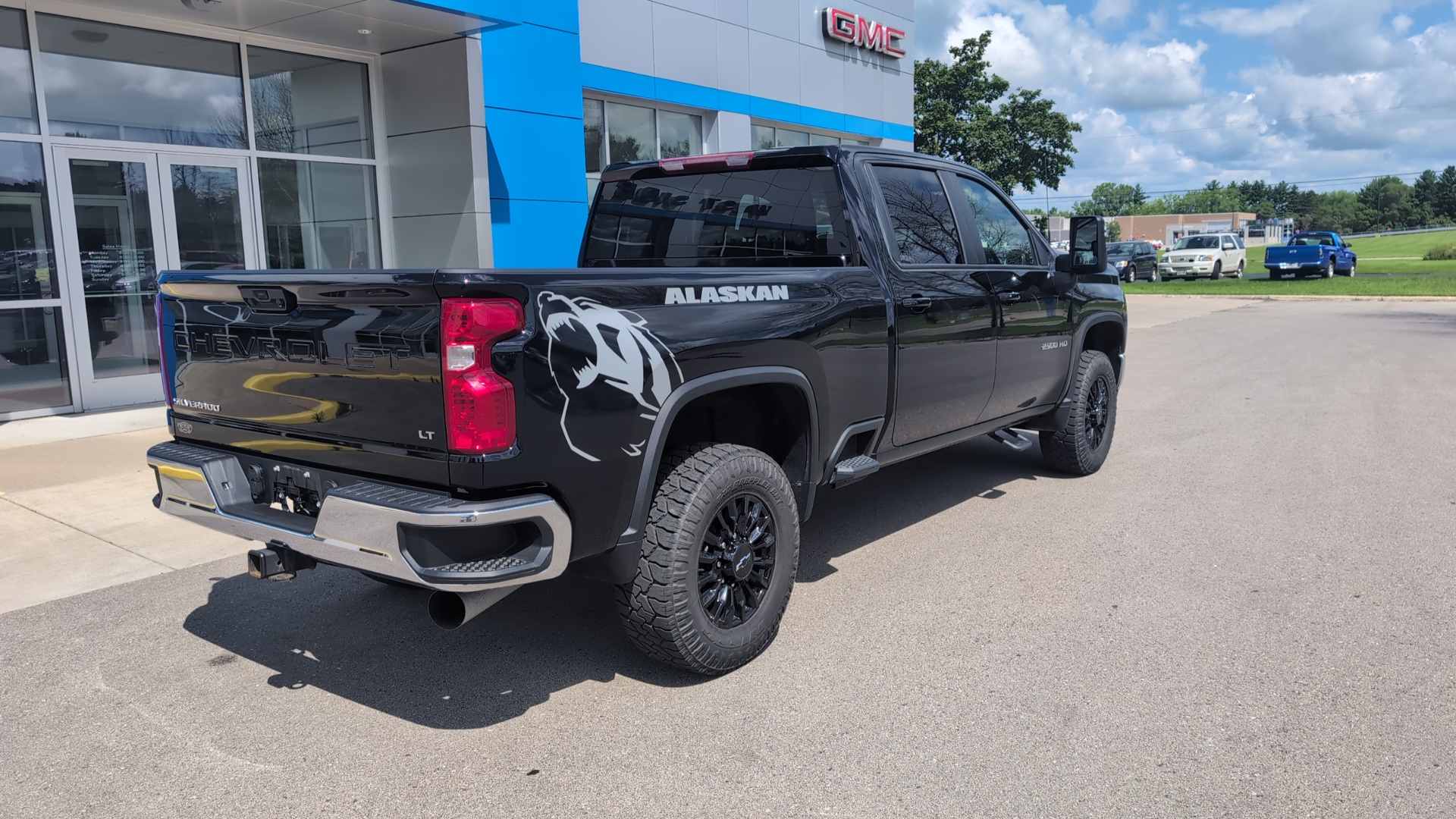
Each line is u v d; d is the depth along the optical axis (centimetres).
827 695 337
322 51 1017
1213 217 11406
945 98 3759
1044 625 393
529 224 1112
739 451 345
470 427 269
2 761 300
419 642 390
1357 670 346
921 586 441
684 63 1406
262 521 318
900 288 438
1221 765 285
